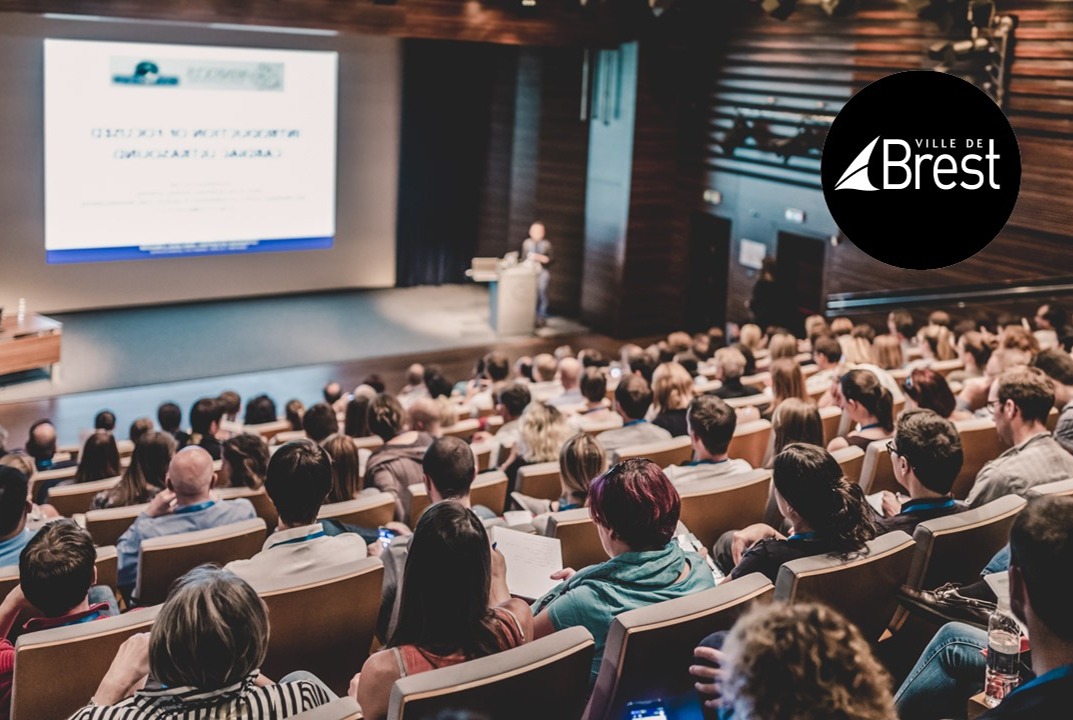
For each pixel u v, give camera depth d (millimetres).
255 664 2186
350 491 4508
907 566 2939
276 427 7863
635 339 15008
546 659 2277
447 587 2412
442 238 17312
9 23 13625
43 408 11438
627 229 14578
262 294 16141
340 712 2016
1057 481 3920
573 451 3971
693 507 3992
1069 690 1638
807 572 2703
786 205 12852
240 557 3859
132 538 4152
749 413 5977
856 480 4484
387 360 13539
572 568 3646
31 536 3910
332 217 16375
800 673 1453
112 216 14727
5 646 2945
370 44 16156
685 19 14000
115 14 10531
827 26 12109
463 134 16984
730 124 13656
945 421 3361
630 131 14328
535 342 14594
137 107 14562
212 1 11008
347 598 3084
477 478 4773
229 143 15312
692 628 2465
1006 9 10109
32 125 14008
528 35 13102
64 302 14664
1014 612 1786
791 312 13109
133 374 12594
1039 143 9969
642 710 2480
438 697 2150
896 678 3256
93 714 2135
